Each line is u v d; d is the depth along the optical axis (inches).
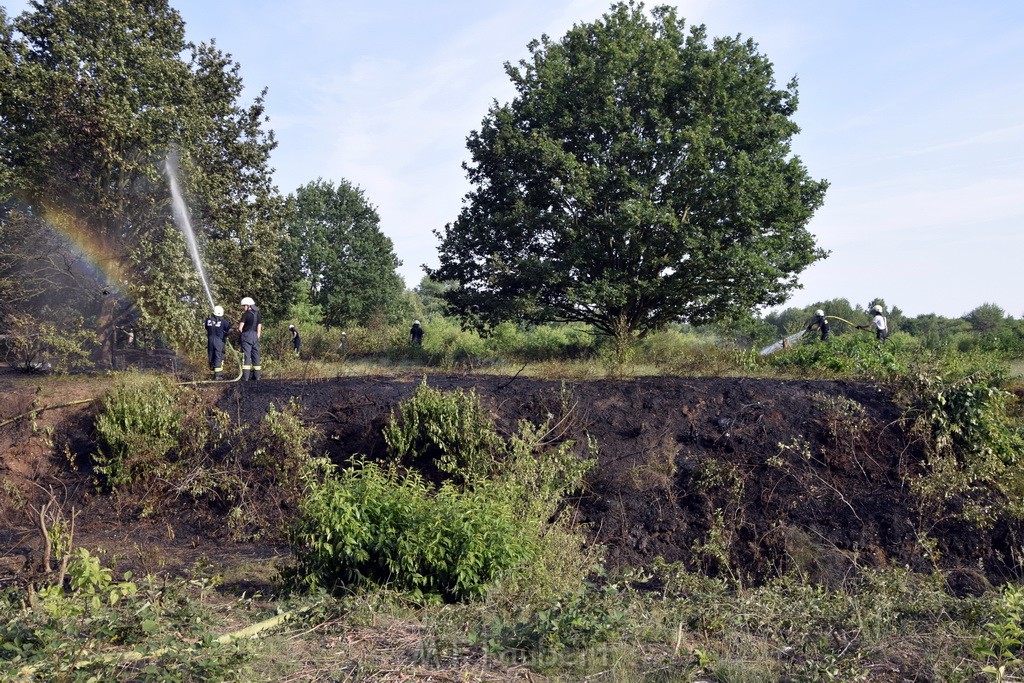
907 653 233.6
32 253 728.3
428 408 468.4
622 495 423.5
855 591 344.2
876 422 446.3
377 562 304.2
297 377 604.7
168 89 747.4
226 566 374.3
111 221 744.3
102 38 734.5
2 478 460.4
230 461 467.5
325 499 307.9
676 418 470.9
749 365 599.8
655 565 347.3
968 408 429.1
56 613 232.4
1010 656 207.2
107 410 480.7
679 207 773.3
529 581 301.7
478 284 860.0
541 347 880.9
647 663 228.1
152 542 419.8
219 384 537.3
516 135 808.9
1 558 378.3
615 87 804.6
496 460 438.9
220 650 215.9
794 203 768.9
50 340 577.3
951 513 394.3
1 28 711.7
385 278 1552.7
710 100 792.9
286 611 267.9
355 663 224.1
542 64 842.2
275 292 974.4
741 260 732.0
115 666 206.8
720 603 285.1
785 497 410.6
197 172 750.5
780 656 239.0
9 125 716.7
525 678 217.3
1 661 202.8
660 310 842.8
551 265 789.9
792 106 850.8
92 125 694.5
